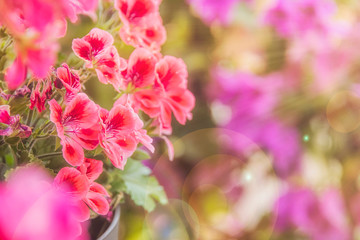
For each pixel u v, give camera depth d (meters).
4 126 0.61
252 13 1.55
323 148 1.54
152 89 0.67
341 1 1.54
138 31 0.69
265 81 1.55
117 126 0.63
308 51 1.49
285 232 1.53
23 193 0.46
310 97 1.53
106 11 0.69
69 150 0.61
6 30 0.62
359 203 1.50
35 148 0.66
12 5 0.51
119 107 0.63
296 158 1.52
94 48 0.63
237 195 1.57
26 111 0.65
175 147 1.56
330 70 1.47
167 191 1.47
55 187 0.60
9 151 0.69
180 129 1.60
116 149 0.62
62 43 0.81
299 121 1.55
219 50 1.63
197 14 1.60
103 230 0.72
